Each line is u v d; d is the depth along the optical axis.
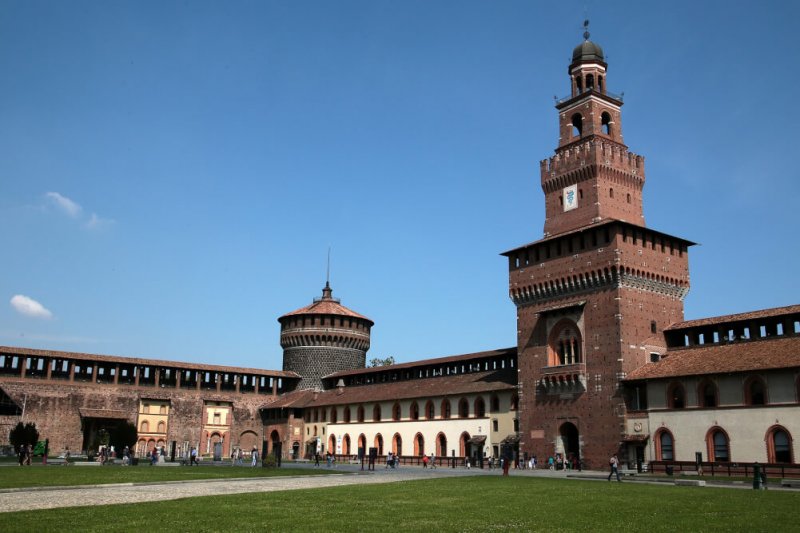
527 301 89.31
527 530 25.84
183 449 116.06
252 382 133.50
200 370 124.88
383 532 24.83
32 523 25.84
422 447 103.88
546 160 94.06
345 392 123.81
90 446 98.62
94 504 33.12
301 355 136.00
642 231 81.62
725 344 74.00
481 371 102.00
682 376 69.94
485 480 54.47
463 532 25.14
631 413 74.25
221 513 29.75
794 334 69.06
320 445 124.19
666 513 31.47
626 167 90.19
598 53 93.88
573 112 92.44
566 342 83.38
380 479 55.66
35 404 110.38
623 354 76.00
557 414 81.94
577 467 77.81
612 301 78.31
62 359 114.06
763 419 63.75
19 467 66.62
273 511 30.72
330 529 25.38
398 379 117.88
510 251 91.75
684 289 85.06
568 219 89.44
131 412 118.12
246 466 81.44
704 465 66.06
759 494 42.25
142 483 47.81
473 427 95.94
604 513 31.33
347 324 138.00
